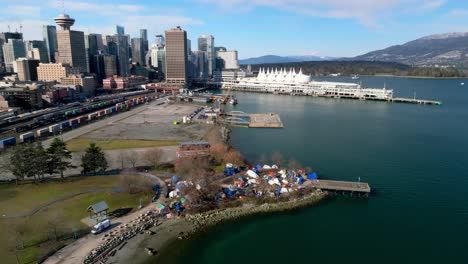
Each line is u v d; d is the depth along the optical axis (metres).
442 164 178.00
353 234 111.31
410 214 124.44
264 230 112.62
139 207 119.00
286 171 159.25
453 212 126.06
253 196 131.12
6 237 97.88
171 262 94.50
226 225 114.50
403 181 155.12
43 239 97.75
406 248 104.19
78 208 116.94
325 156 193.12
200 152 171.88
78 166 165.88
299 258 98.88
